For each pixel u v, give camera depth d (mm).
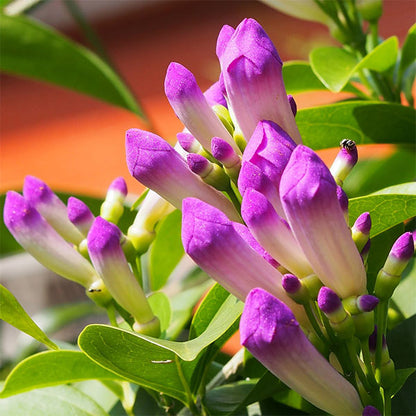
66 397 587
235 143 540
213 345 570
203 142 540
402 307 597
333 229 507
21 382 566
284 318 501
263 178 518
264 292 501
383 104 605
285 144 519
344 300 515
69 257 575
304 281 516
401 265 520
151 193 578
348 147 535
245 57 521
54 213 583
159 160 538
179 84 537
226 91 528
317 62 618
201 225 512
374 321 523
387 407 524
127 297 563
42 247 574
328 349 521
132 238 577
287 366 507
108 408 614
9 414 582
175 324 615
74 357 566
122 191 590
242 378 601
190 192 540
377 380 523
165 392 567
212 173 535
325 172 503
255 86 522
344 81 609
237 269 516
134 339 539
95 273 578
